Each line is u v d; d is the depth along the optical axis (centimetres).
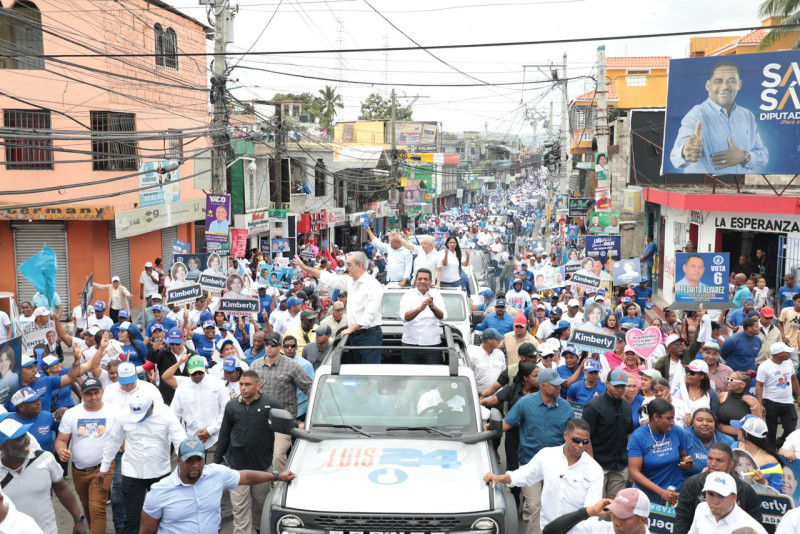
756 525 559
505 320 1340
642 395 967
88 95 2500
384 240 5478
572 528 597
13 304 1222
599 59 2708
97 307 1523
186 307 1493
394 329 1018
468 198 11756
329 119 8381
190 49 3052
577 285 1811
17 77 2423
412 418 759
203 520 620
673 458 733
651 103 4494
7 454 660
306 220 4038
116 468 863
